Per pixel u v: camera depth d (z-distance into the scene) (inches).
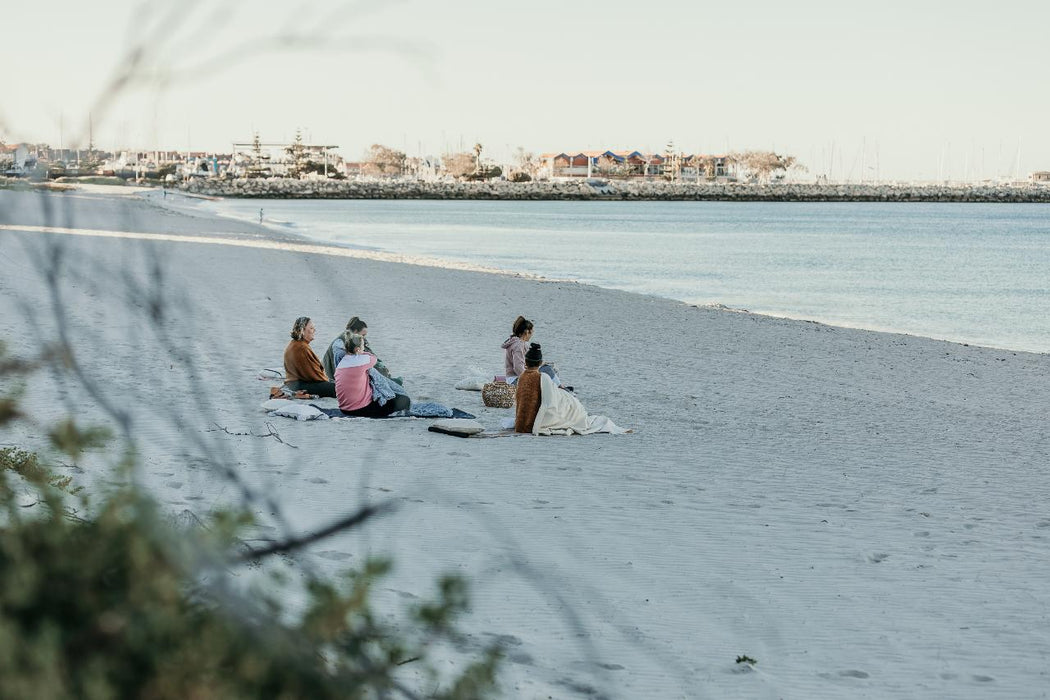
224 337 633.0
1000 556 303.3
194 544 93.4
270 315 791.1
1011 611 255.0
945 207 7613.2
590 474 376.2
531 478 362.6
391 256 1686.8
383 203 6461.6
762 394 617.3
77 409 374.3
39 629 85.0
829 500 361.7
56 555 92.7
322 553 241.3
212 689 86.5
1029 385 741.9
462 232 3078.2
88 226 1582.2
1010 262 2273.6
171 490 280.4
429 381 579.5
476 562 257.8
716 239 3063.5
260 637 92.0
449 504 313.7
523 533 291.1
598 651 208.7
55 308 99.0
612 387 605.3
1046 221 5044.3
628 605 239.8
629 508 330.6
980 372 796.6
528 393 449.4
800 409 569.9
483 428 454.0
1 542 94.3
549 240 2770.7
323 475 335.0
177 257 1266.0
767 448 451.5
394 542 265.6
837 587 266.7
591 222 4136.3
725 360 767.1
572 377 634.2
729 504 346.0
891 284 1715.1
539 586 245.6
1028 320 1284.4
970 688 207.0
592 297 1179.3
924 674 213.2
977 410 617.3
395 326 804.6
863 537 315.9
